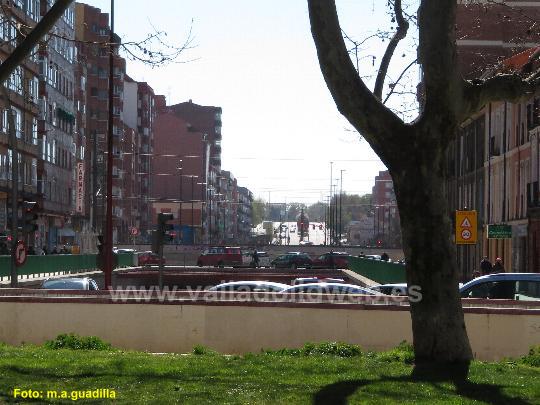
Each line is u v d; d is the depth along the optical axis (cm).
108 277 3344
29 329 1903
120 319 1877
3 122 5331
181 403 981
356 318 1806
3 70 1203
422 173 1207
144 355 1502
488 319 1773
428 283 1222
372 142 1224
